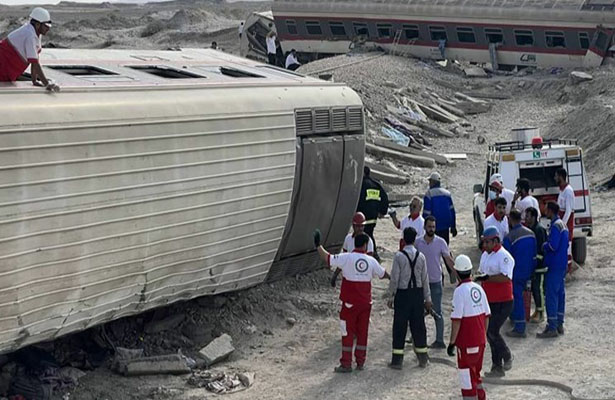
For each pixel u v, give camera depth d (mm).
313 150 14891
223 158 12719
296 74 16438
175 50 17219
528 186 14945
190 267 12570
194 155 12195
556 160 16594
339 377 12047
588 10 39906
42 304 10391
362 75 38750
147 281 11867
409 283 12062
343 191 15898
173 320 13484
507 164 16578
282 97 14195
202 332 13469
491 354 12352
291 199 14367
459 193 25438
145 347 12945
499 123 35250
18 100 10141
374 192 16781
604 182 25250
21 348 10680
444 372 12125
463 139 32688
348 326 12125
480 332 10438
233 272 13539
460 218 22312
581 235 16656
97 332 12531
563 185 15773
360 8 45969
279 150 13891
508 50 42531
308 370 12391
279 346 13422
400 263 12062
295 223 14898
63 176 10367
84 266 10789
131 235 11359
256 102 13477
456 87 39781
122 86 11586
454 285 16094
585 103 33906
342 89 16062
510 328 13891
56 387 11328
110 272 11195
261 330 13969
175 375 12125
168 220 11898
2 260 9758
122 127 11086
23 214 9945
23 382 11109
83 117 10625
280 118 13922
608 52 39969
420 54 44938
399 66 41688
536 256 13508
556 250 13078
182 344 13172
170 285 12359
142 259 11641
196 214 12359
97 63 13641
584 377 11547
